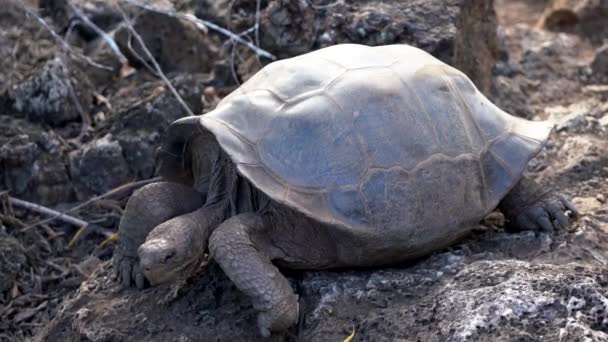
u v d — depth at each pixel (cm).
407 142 373
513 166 402
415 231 370
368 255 372
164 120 580
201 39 688
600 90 658
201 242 375
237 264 346
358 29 566
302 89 378
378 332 345
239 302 377
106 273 430
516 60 694
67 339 390
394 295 364
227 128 366
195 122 381
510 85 652
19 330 476
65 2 704
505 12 873
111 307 395
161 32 672
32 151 557
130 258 411
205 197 409
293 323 352
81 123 613
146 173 570
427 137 379
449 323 335
